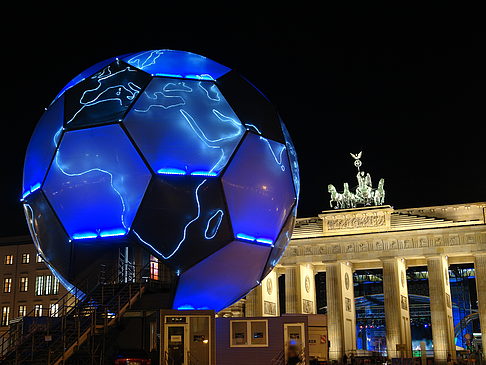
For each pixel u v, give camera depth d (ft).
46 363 89.81
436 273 279.90
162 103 97.40
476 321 402.11
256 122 102.89
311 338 131.13
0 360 92.99
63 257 101.50
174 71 102.12
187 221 96.48
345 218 296.92
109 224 96.99
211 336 99.40
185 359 97.81
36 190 102.89
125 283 105.70
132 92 98.32
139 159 95.50
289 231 113.09
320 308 409.90
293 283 297.53
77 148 97.60
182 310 98.99
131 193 95.81
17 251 300.61
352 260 291.79
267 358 107.86
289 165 108.47
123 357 95.20
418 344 395.55
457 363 231.71
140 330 106.32
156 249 96.84
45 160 101.50
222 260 100.01
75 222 98.43
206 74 103.19
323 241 296.71
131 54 107.24
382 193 298.76
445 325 272.31
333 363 229.04
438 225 281.54
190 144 96.68
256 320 109.29
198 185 96.48
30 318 109.81
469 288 409.90
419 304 394.52
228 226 98.02
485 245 274.36
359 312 398.01
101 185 96.22
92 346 96.07
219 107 99.81
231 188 98.27
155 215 95.86
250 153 100.42
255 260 104.47
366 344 383.65
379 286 399.65
